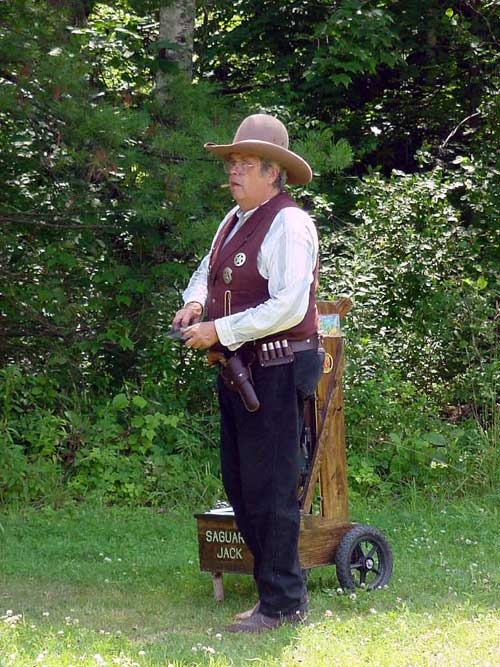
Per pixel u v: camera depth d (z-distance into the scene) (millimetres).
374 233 15852
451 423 15359
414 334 15734
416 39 20797
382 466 13766
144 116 12625
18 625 7527
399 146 21609
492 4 20391
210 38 21031
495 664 6562
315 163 12695
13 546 10586
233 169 7629
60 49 12758
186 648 7008
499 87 19062
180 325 7910
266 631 7477
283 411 7508
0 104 12109
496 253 17016
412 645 6988
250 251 7527
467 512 12258
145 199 12547
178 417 13953
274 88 20219
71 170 13531
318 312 8805
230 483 7797
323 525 8562
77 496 12883
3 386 13602
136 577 9352
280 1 20359
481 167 17047
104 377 14719
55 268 14227
